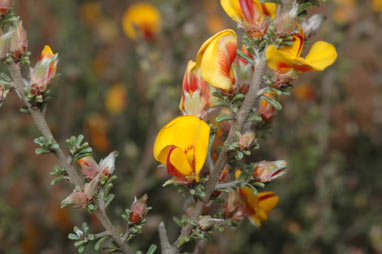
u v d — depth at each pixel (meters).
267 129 0.22
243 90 0.21
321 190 0.42
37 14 0.59
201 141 0.20
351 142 0.55
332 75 0.43
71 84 0.49
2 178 0.48
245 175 0.20
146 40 0.40
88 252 0.31
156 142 0.20
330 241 0.43
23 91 0.19
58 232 0.43
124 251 0.20
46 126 0.20
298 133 0.48
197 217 0.21
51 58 0.19
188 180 0.20
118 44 0.72
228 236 0.38
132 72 0.54
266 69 0.20
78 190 0.20
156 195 0.44
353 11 0.46
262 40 0.20
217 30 0.56
